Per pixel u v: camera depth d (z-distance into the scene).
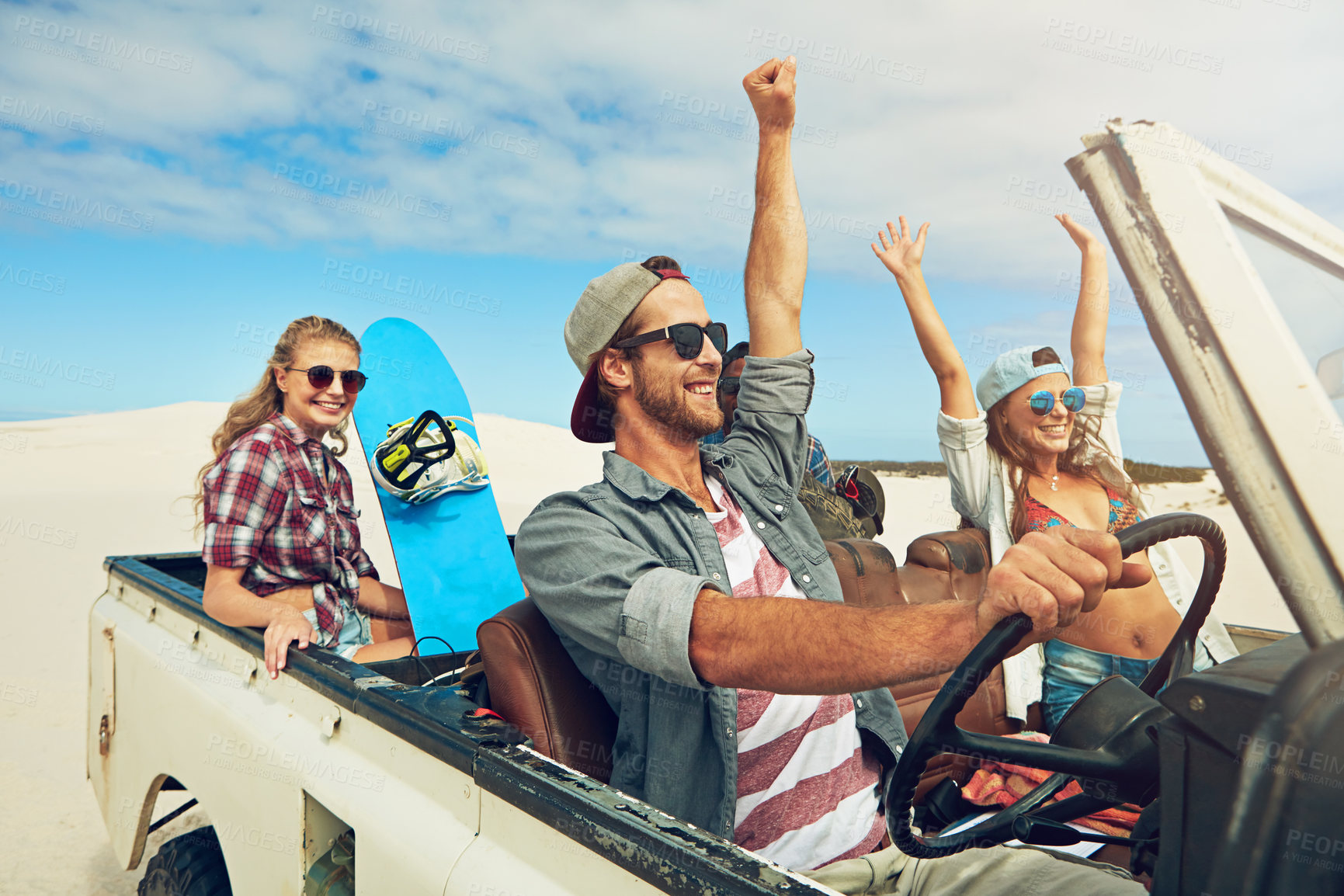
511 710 1.48
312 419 2.75
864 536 3.02
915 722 2.05
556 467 21.86
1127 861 1.51
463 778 1.17
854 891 1.40
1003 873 1.33
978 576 2.38
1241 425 0.69
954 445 2.56
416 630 2.70
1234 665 0.74
